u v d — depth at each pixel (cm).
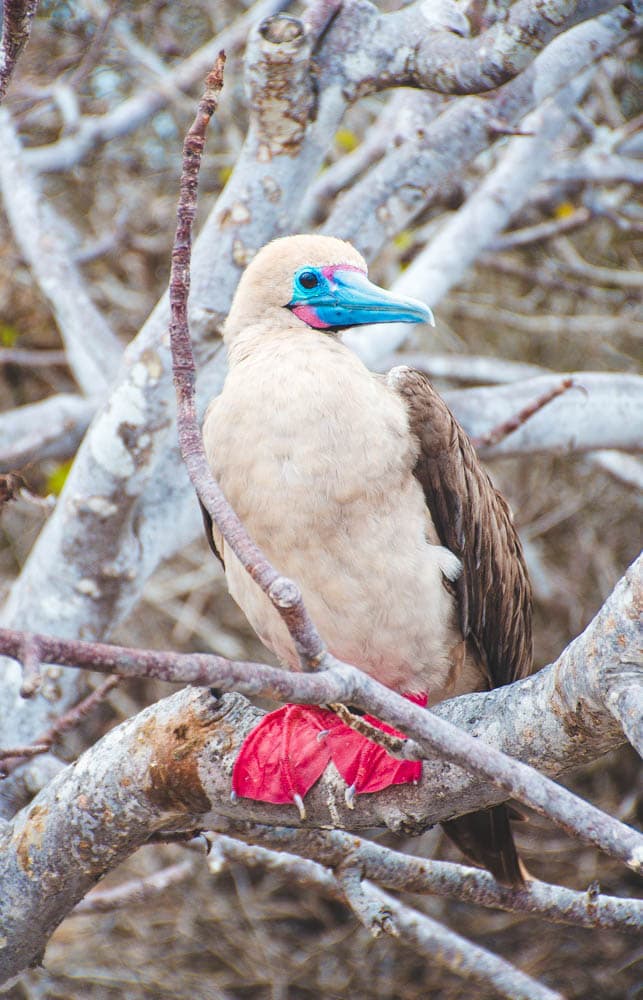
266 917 1769
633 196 1988
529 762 654
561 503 1962
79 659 442
